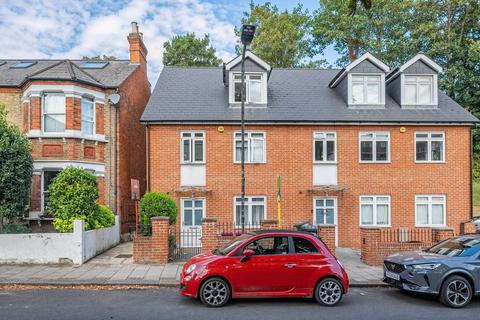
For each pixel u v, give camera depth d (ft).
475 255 29.86
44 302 28.68
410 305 29.12
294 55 112.47
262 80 60.75
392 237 57.82
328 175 59.31
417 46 91.56
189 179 58.18
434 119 59.77
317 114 59.98
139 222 45.44
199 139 58.70
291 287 28.68
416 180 59.82
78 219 44.14
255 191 58.44
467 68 88.07
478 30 93.56
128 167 65.92
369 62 62.13
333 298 28.81
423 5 91.61
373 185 59.52
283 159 58.95
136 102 71.20
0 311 26.18
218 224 50.01
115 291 32.40
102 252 50.03
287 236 29.84
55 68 58.54
